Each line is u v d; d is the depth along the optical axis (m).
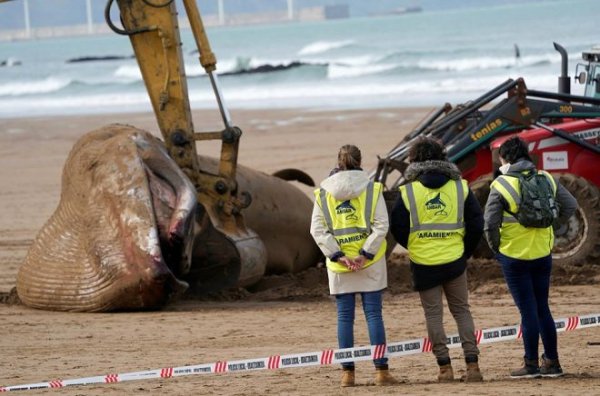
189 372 22.55
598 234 36.03
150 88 35.38
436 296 21.52
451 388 20.78
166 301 32.06
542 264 21.66
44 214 56.88
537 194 21.23
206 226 34.22
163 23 35.00
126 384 22.69
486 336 23.84
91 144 34.44
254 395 21.00
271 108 116.75
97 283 32.06
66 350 27.34
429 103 110.88
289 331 29.06
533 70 139.75
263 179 38.25
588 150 37.00
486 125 37.25
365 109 105.62
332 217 21.27
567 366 23.22
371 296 21.34
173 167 33.44
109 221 32.22
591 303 31.52
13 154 86.00
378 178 36.69
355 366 24.58
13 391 22.11
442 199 21.19
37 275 33.31
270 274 38.53
